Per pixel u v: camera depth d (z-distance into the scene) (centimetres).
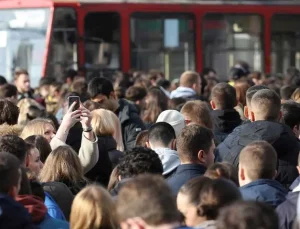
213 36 5228
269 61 5425
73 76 4278
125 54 4934
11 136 1655
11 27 4841
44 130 2089
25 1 4816
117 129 2203
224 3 5266
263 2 5416
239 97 2739
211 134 1745
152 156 1591
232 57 5303
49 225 1416
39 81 4331
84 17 4822
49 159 1750
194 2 5156
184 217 1273
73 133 2247
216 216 1255
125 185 1055
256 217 992
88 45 4841
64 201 1678
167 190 1034
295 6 5531
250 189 1544
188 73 3127
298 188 1568
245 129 1950
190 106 2173
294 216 1483
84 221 1291
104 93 2678
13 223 1235
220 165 1559
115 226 1293
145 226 1013
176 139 1873
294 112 2136
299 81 3716
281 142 1911
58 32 4772
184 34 5131
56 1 4756
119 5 4925
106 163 2119
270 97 1978
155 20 5038
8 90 3064
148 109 2936
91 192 1305
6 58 4847
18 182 1312
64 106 2766
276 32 5472
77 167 1753
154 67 5038
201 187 1275
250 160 1558
